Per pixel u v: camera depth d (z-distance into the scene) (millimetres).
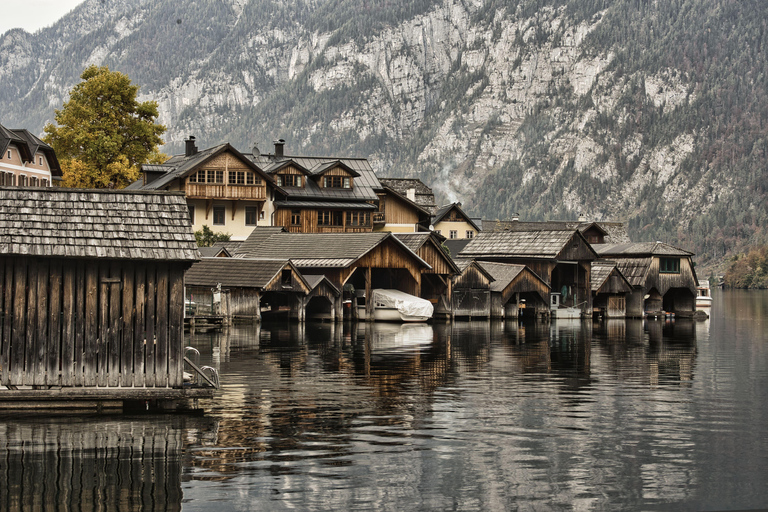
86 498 18016
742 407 28062
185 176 85250
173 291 24859
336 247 66062
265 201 89375
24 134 86125
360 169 102250
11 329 23953
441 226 126688
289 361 38688
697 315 81312
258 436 22969
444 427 24344
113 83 94375
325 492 18453
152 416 25203
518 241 75750
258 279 61031
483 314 70438
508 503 17969
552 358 41594
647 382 33688
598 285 74750
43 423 23969
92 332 24344
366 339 50375
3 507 17500
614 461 21031
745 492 18797
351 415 25859
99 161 92688
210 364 37438
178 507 17531
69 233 24219
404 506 17703
